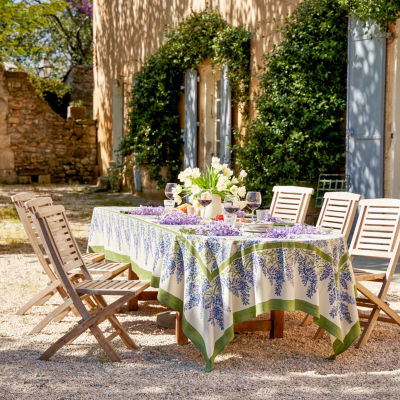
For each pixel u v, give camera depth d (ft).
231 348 14.53
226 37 36.37
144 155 46.55
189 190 17.90
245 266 13.29
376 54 27.94
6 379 12.30
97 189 55.93
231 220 15.02
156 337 15.48
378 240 16.37
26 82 63.36
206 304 13.33
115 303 13.80
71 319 17.19
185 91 42.60
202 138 41.93
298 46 31.14
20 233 32.89
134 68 51.75
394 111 27.53
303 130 31.22
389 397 11.33
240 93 36.40
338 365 13.32
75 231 33.17
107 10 58.23
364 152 28.55
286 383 12.10
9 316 17.25
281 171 32.19
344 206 17.80
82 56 96.68
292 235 13.93
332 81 30.66
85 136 65.46
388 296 19.30
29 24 42.75
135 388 11.78
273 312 15.33
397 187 27.78
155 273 14.57
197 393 11.51
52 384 12.01
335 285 13.60
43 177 64.34
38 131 64.13
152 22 48.24
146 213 18.33
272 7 34.01
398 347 14.66
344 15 29.99
